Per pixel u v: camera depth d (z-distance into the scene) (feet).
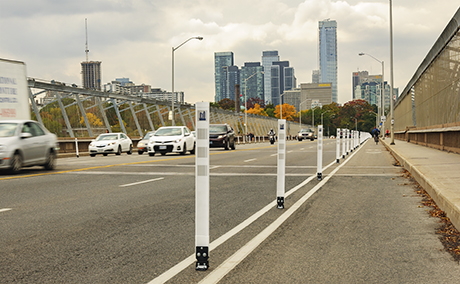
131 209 26.71
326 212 25.85
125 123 147.54
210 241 18.95
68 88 117.39
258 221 23.24
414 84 132.57
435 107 92.12
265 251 17.37
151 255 16.85
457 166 45.60
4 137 48.39
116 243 18.66
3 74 58.08
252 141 255.50
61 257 16.62
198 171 15.03
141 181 41.45
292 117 607.37
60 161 73.51
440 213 25.12
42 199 30.60
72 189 35.81
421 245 18.30
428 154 68.39
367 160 71.51
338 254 16.93
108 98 142.00
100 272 14.82
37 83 106.83
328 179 43.50
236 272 14.71
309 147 127.65
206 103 14.98
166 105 176.04
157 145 90.79
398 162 66.28
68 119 117.70
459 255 16.75
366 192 34.35
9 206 27.76
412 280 13.91
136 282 13.80
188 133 96.78
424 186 35.17
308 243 18.63
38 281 13.97
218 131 112.06
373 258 16.39
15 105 59.57
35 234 20.29
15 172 48.11
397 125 214.90
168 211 26.05
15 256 16.76
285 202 29.45
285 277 14.21
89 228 21.54
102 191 34.63
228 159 72.84
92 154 101.45
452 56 74.64
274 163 63.72
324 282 13.75
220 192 34.09
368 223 22.76
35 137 51.75
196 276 14.30
